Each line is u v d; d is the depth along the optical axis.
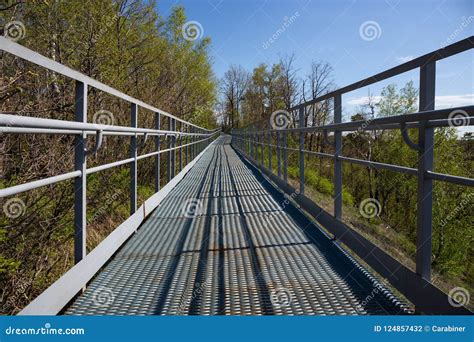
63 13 7.86
